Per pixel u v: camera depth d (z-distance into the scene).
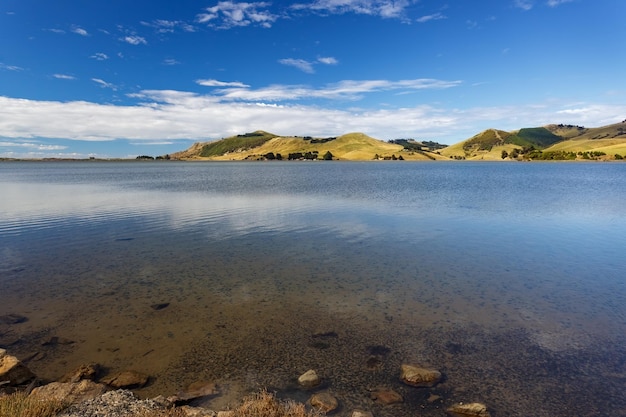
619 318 12.80
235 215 34.00
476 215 33.34
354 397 8.70
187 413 7.51
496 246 22.41
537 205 39.91
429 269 18.08
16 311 13.46
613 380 9.38
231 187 66.62
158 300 14.43
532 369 9.85
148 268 18.39
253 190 59.88
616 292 15.17
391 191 57.06
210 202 43.81
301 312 13.31
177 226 29.02
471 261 19.39
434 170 151.38
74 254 21.05
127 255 20.77
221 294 15.00
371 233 26.02
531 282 16.33
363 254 20.73
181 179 94.88
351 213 34.69
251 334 11.73
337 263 19.05
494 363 10.12
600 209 36.94
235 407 8.22
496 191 56.31
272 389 8.98
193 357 10.41
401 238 24.50
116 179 95.88
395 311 13.36
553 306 13.81
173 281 16.52
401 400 8.57
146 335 11.67
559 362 10.17
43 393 8.23
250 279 16.70
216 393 8.79
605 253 20.91
